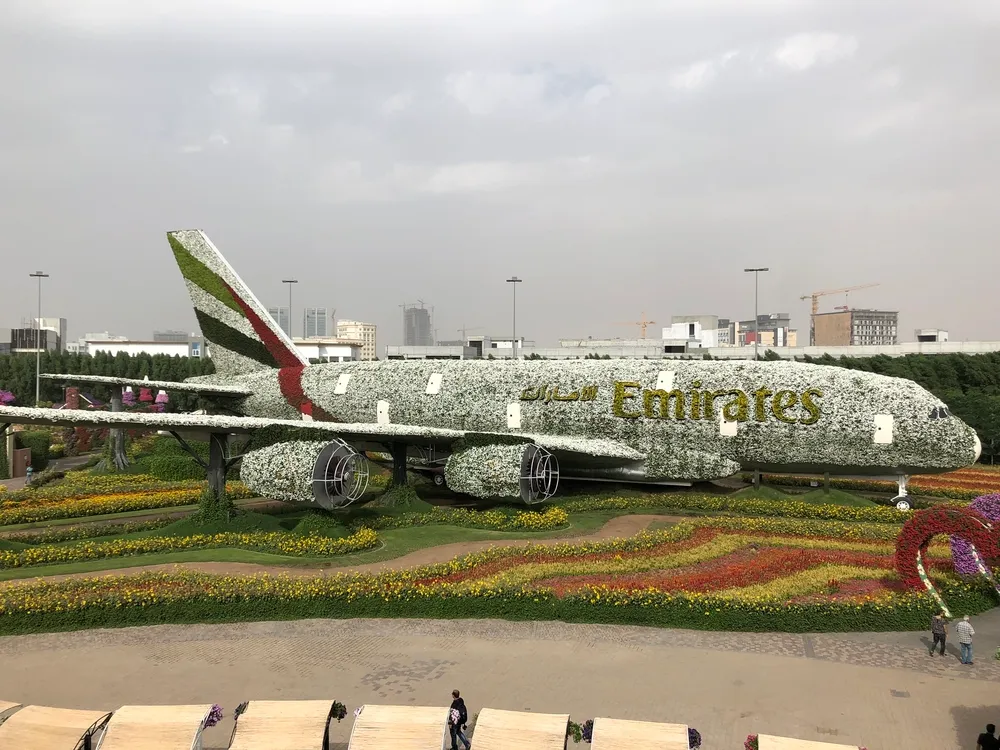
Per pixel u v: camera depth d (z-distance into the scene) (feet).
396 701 50.65
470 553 86.12
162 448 153.07
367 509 109.50
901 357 226.38
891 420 108.27
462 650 59.98
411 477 142.41
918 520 70.03
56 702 50.70
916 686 53.67
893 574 78.64
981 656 59.62
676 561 83.61
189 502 124.77
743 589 73.87
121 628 65.00
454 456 108.58
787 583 75.36
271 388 147.84
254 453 94.99
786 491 130.93
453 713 44.09
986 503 82.43
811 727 47.32
